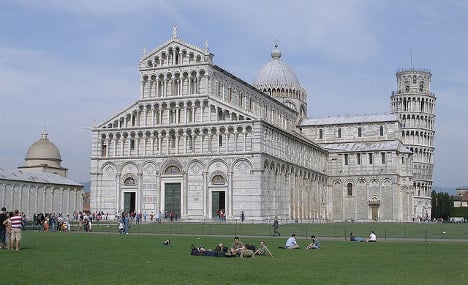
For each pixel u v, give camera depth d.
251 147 117.31
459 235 82.50
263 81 180.88
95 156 129.62
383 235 82.12
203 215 120.00
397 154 168.50
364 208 168.00
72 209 145.12
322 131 181.50
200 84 123.44
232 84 134.25
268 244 62.41
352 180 170.25
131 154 127.56
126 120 128.75
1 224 51.34
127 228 82.19
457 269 38.78
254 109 146.88
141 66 128.38
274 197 124.12
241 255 46.38
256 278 33.53
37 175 137.50
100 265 38.78
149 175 125.56
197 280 32.25
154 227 96.12
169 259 43.53
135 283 30.83
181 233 81.25
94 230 91.81
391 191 165.62
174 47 126.19
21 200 127.44
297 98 182.88
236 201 117.44
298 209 141.75
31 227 100.00
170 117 125.50
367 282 32.31
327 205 170.75
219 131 120.44
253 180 116.44
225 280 32.44
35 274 33.62
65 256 44.72
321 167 167.50
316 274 35.69
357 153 170.62
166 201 123.81
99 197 128.62
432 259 45.72
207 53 122.94
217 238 70.31
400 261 44.03
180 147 123.69
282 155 131.62
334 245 61.41
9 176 124.94
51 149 169.00
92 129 130.25
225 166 119.12
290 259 45.28
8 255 44.78
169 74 126.19
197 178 121.38
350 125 179.75
